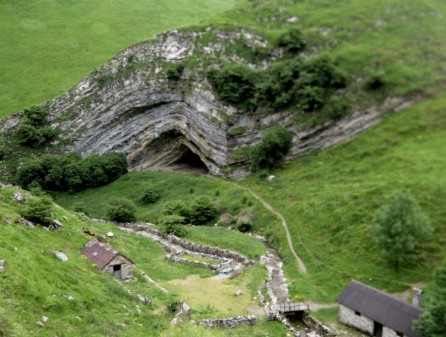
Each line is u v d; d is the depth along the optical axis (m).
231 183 91.62
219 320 43.38
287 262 63.28
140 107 108.06
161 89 105.38
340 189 73.19
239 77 95.38
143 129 108.81
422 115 81.50
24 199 52.31
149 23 152.75
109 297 37.72
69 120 112.94
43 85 126.94
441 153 72.19
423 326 41.94
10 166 107.31
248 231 75.50
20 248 37.97
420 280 53.78
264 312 48.09
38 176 103.38
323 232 66.50
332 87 89.88
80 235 52.94
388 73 88.31
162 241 69.31
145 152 109.88
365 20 100.31
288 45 98.00
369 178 73.19
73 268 40.94
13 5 162.88
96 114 111.75
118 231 69.31
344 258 60.50
